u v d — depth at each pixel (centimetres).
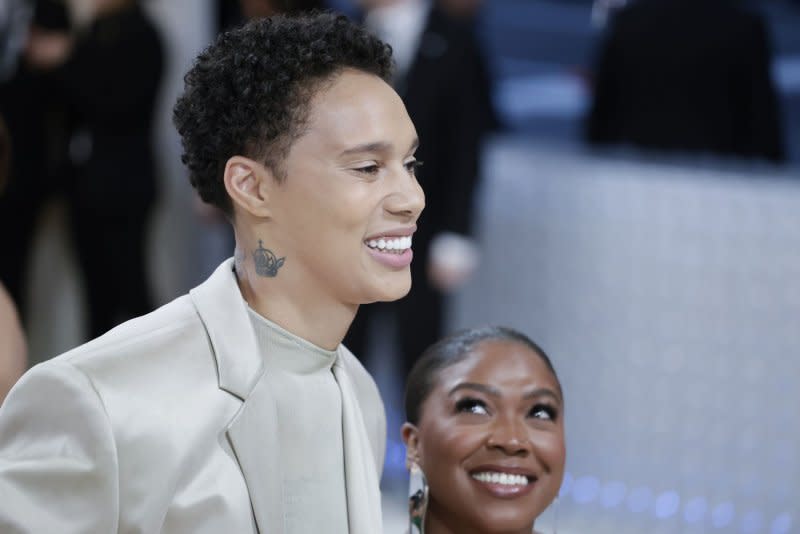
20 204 1503
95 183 1518
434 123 1364
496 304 1431
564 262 1380
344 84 486
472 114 1368
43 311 1603
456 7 1511
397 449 1390
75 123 1530
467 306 1449
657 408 1311
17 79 1491
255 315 501
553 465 607
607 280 1348
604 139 1535
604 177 1360
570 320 1369
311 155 479
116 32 1503
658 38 1497
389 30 1373
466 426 599
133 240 1551
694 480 1290
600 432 1334
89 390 460
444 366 620
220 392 481
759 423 1273
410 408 633
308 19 502
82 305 1616
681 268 1309
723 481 1282
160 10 1648
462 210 1367
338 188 478
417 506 616
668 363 1309
